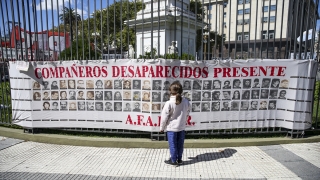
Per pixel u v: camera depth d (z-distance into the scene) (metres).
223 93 4.85
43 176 3.57
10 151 4.63
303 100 4.86
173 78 4.68
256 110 4.95
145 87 4.75
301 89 4.83
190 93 4.78
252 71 4.82
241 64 4.79
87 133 5.29
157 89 4.69
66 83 5.11
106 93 4.97
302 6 4.79
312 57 4.95
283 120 4.98
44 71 5.14
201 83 4.79
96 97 5.03
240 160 4.10
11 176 3.57
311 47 4.92
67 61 5.04
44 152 4.57
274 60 4.80
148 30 10.12
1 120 5.85
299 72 4.79
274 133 5.12
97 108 5.05
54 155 4.41
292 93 4.86
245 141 4.77
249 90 4.88
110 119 5.03
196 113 4.85
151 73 4.66
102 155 4.39
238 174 3.59
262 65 4.81
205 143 4.69
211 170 3.74
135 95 4.84
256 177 3.49
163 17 9.01
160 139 4.83
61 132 5.40
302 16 4.79
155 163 4.02
